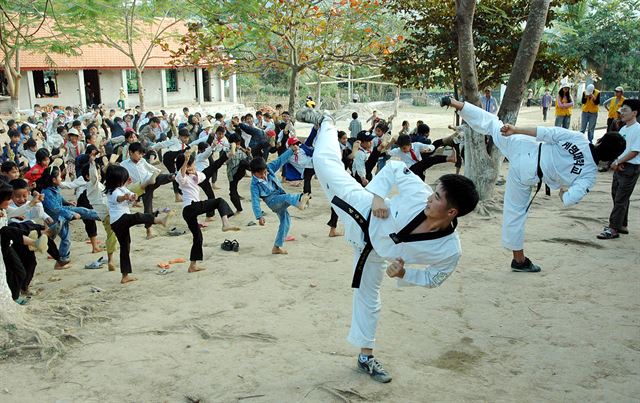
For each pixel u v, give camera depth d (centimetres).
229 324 540
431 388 418
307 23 1561
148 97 3500
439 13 1441
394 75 1550
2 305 511
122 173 657
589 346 482
